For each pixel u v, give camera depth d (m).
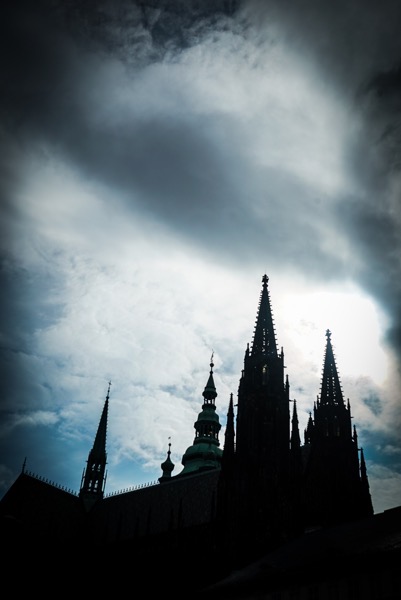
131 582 142.88
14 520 159.75
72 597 153.38
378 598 75.81
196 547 132.25
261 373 144.50
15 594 151.12
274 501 129.38
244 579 97.69
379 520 96.19
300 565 89.12
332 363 153.88
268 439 136.88
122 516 167.50
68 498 183.38
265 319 153.38
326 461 140.00
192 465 191.62
